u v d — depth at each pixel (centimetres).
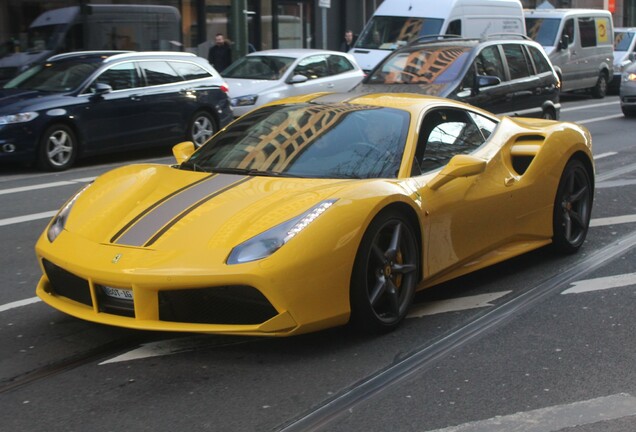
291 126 574
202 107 1403
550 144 655
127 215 493
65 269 469
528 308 556
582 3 3788
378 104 585
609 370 451
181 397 418
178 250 448
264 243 441
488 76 1158
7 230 817
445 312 548
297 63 1614
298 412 401
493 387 429
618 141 1420
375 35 1923
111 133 1275
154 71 1347
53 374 450
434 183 537
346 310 469
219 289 437
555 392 423
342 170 527
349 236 464
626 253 694
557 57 2239
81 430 384
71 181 1116
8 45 1794
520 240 634
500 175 608
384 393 422
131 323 446
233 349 481
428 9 1883
